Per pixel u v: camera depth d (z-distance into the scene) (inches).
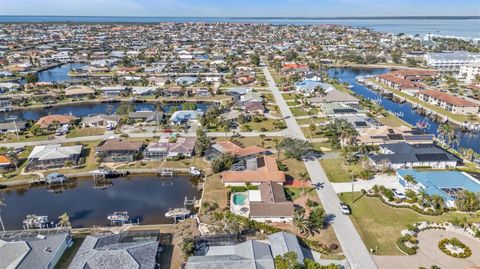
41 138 5723.4
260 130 6013.8
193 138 5438.0
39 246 2874.0
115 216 3538.4
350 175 4347.9
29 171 4576.8
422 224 3341.5
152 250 2866.6
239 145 5295.3
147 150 4943.4
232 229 3186.5
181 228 3378.4
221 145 5093.5
